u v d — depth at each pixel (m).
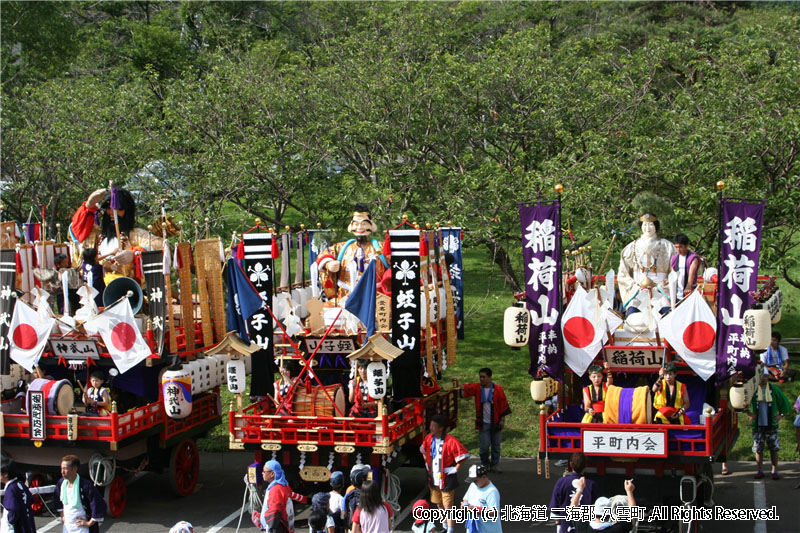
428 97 25.38
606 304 15.41
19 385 17.06
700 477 14.08
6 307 16.30
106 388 16.27
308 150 25.41
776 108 20.86
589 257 19.20
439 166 24.69
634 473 13.95
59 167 25.73
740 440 19.52
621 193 21.47
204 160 24.73
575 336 14.47
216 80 27.27
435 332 16.55
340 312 15.95
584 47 34.31
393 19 30.05
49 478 16.56
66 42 38.38
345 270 17.03
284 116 27.06
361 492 12.34
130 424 15.57
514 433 20.56
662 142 21.20
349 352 16.16
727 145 20.20
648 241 15.59
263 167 24.31
